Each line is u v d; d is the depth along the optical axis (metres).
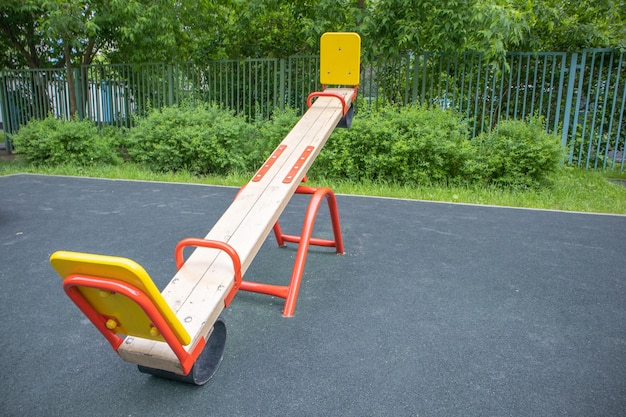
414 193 6.51
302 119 3.67
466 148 6.82
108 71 10.41
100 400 2.02
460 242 4.32
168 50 10.42
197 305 2.00
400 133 7.15
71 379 2.17
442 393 2.07
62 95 10.98
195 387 2.11
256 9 9.10
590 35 8.32
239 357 2.36
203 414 1.93
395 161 6.96
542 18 8.06
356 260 3.83
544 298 3.10
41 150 8.77
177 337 1.76
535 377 2.20
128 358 1.94
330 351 2.42
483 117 7.93
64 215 5.19
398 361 2.33
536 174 6.79
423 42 8.13
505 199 6.14
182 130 8.15
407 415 1.92
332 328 2.68
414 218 5.21
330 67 4.08
